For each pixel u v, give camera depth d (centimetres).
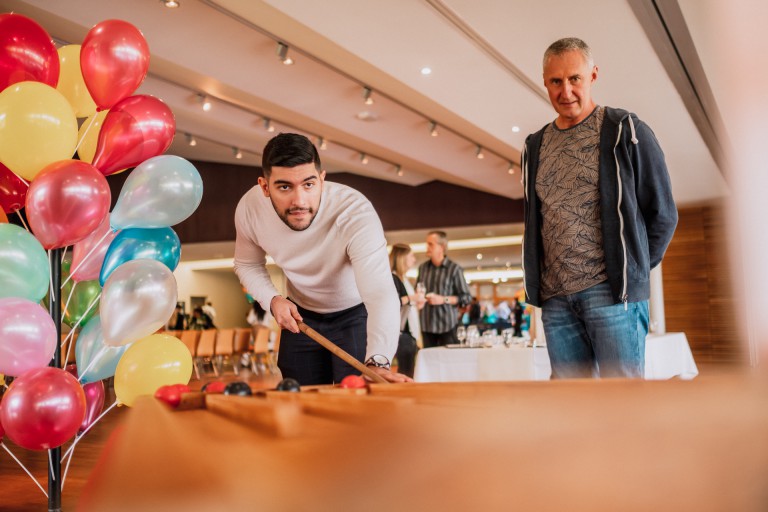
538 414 29
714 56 24
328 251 230
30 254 207
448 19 510
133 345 229
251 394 78
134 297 214
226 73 646
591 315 204
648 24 521
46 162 212
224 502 22
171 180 227
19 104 206
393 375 162
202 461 30
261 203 234
